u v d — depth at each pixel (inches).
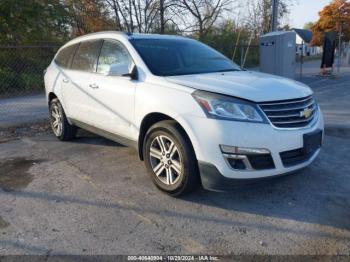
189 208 148.6
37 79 534.6
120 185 172.7
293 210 145.7
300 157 148.1
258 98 139.3
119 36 195.3
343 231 129.6
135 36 195.2
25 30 595.5
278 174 141.8
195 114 141.9
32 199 159.0
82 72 217.3
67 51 245.8
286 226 133.8
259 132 135.5
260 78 165.5
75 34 680.4
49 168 197.8
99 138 257.4
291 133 142.3
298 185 169.3
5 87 519.2
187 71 178.7
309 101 158.7
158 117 163.9
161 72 171.8
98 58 206.1
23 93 522.0
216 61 201.8
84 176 184.9
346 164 196.9
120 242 124.5
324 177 178.5
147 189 167.5
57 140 257.4
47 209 149.4
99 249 120.4
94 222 138.3
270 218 139.8
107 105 191.0
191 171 147.3
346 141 242.8
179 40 210.4
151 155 163.6
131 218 141.2
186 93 148.2
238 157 135.7
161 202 154.2
